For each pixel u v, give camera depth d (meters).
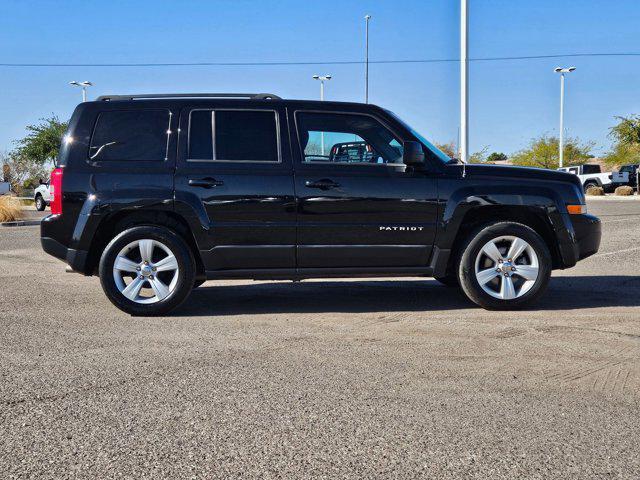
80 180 6.07
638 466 2.87
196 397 3.77
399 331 5.43
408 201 6.23
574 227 6.40
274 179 6.14
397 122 6.43
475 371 4.27
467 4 16.58
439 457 2.96
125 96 6.42
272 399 3.73
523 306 6.34
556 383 4.02
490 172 6.40
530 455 2.98
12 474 2.80
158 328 5.57
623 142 44.84
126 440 3.16
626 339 5.12
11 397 3.77
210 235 6.09
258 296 7.23
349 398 3.74
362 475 2.78
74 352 4.77
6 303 6.77
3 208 20.72
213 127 6.24
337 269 6.28
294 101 6.38
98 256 6.32
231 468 2.85
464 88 16.80
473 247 6.23
